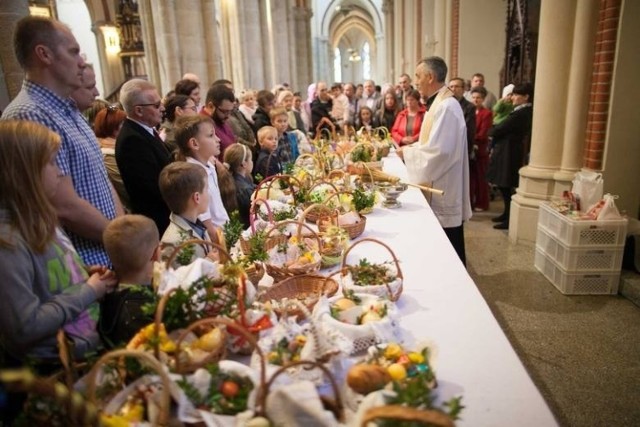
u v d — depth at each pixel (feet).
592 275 11.25
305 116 27.76
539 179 14.49
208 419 3.17
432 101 11.80
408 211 9.52
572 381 8.09
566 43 13.01
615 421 7.09
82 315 4.70
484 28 28.22
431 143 11.12
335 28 126.41
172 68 23.08
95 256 6.37
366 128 19.44
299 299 5.27
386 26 73.26
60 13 59.06
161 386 3.34
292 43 57.67
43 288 4.35
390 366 3.68
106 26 52.60
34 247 4.23
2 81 12.98
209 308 4.18
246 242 6.47
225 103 12.24
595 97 12.44
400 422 2.62
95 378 3.08
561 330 9.80
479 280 12.67
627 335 9.47
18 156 4.15
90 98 6.98
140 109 8.38
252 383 3.44
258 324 4.28
